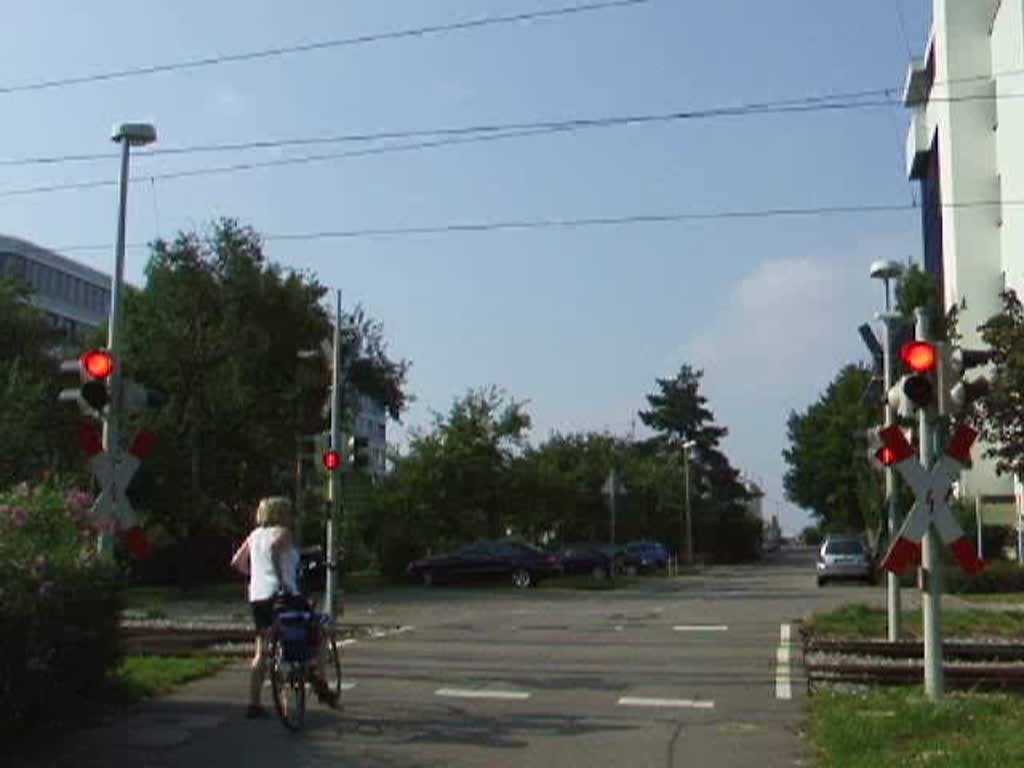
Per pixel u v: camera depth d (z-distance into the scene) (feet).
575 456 250.78
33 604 30.96
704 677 46.57
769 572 214.07
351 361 148.77
